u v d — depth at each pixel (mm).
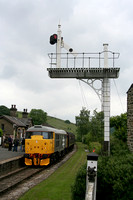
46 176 15289
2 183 12711
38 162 19266
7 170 15555
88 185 7637
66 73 17359
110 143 17375
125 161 9117
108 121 16672
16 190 11570
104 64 17078
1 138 36906
